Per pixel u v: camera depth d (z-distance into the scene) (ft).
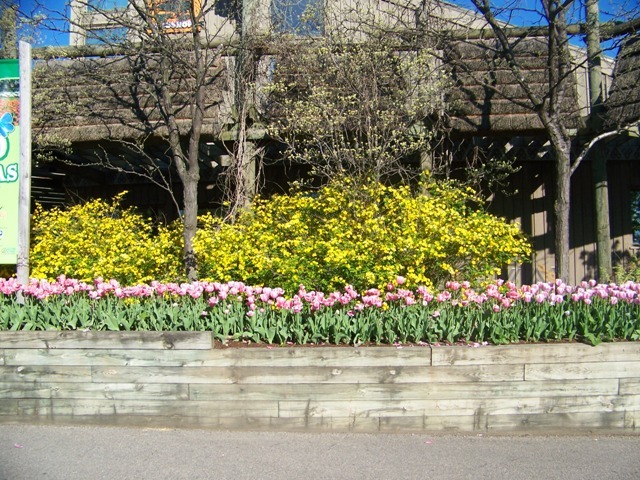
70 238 23.67
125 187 36.40
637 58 27.37
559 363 14.58
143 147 27.43
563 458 12.96
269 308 16.66
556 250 23.29
